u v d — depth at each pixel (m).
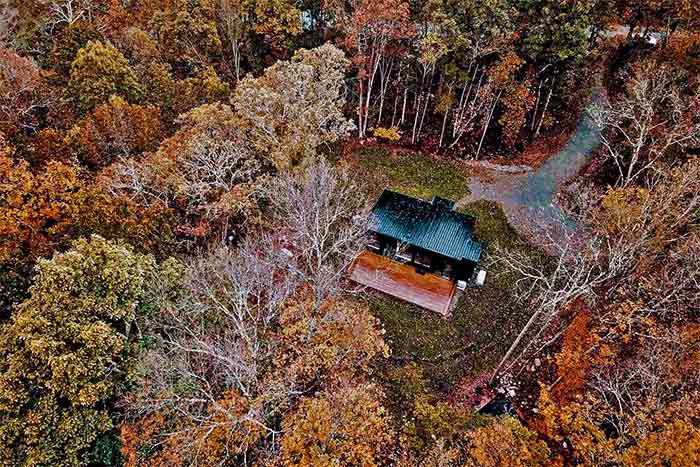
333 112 33.91
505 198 39.94
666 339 22.45
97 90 36.78
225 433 20.77
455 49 39.03
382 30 37.88
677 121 33.19
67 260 21.23
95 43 36.91
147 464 19.94
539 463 20.02
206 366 24.31
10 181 24.11
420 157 43.94
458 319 32.97
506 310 33.47
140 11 51.34
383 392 24.73
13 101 35.03
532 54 39.03
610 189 30.77
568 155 42.75
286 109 32.12
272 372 24.42
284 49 48.28
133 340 22.91
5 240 23.67
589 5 36.50
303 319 24.28
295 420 20.81
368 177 41.59
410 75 44.09
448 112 45.50
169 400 20.06
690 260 25.03
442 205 36.69
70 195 25.16
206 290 23.08
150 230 26.78
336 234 34.56
